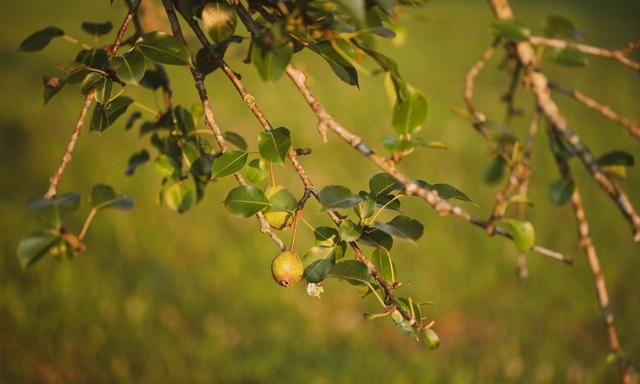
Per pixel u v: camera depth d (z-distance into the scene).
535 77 2.48
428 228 6.60
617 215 6.82
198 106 2.15
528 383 4.95
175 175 2.18
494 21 2.25
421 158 8.27
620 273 6.09
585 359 5.21
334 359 5.12
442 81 11.57
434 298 5.88
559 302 5.86
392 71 1.47
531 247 1.51
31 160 7.96
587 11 17.39
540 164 8.02
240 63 11.14
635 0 19.14
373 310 5.85
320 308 5.82
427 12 16.11
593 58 13.01
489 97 10.70
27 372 4.82
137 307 5.39
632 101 10.47
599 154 8.45
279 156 1.56
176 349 5.10
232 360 5.05
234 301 5.71
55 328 5.14
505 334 5.50
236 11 1.57
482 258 6.28
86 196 7.14
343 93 10.54
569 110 10.01
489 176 3.20
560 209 7.05
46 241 1.41
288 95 10.31
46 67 11.95
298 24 1.40
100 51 1.88
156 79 2.27
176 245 6.35
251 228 6.59
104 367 4.91
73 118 9.40
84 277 5.64
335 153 8.43
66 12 16.20
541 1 18.81
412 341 5.52
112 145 8.34
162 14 2.63
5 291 5.30
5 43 13.30
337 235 1.60
